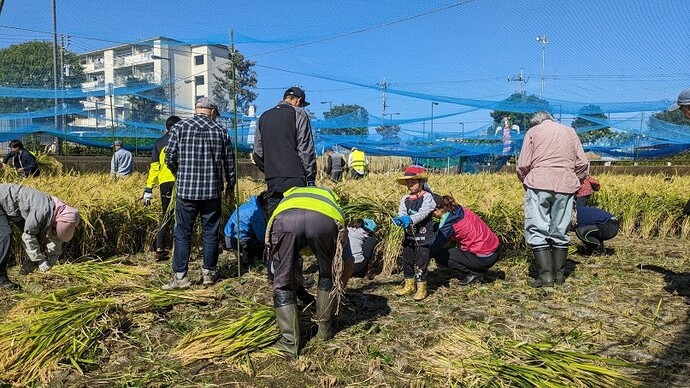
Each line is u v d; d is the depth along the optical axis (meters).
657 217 9.08
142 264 6.78
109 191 7.52
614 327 4.52
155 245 7.62
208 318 4.68
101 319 4.34
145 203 6.93
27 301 4.65
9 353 3.75
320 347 4.12
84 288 5.18
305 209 3.92
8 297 5.14
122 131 19.59
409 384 3.55
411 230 5.33
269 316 4.32
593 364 3.68
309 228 3.88
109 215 7.10
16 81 18.12
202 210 5.64
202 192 5.44
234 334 4.10
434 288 5.79
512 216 7.00
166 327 4.50
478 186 9.25
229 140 5.70
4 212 5.33
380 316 4.84
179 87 23.92
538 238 5.77
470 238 5.67
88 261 6.37
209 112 5.73
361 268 5.98
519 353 3.83
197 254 7.27
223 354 3.93
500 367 3.61
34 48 18.72
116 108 18.92
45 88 15.75
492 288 5.73
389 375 3.69
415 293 5.53
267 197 5.38
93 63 32.84
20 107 15.65
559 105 15.95
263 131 5.25
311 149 5.30
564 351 3.83
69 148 20.73
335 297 4.20
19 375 3.62
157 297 4.95
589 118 17.95
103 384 3.56
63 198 6.98
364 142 24.44
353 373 3.74
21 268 6.07
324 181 8.82
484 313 4.89
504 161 25.72
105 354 3.98
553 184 5.62
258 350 4.02
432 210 5.17
